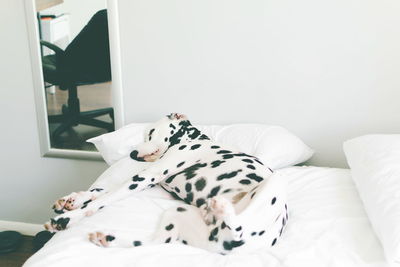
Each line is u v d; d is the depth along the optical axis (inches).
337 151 80.6
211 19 77.9
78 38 84.0
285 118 80.8
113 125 88.1
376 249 49.7
